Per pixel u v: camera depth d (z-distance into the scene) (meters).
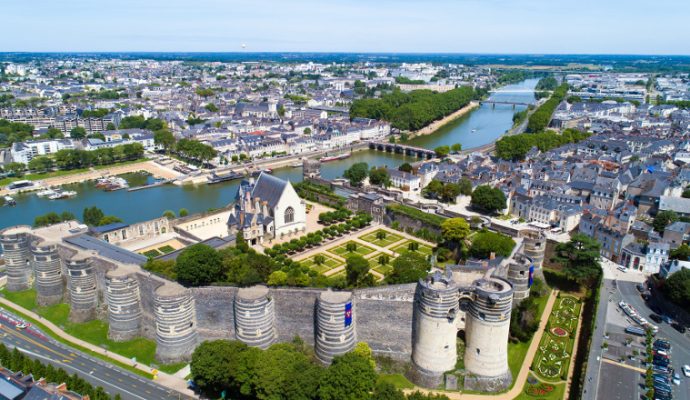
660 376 193.88
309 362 192.50
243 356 186.25
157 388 194.12
